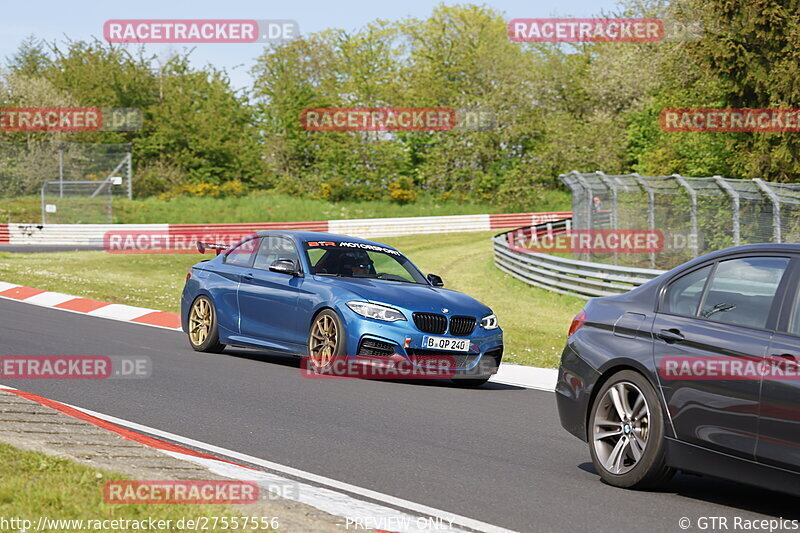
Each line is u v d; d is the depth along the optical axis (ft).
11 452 20.26
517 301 86.22
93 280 85.10
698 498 21.59
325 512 17.88
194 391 33.19
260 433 26.61
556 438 28.45
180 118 231.30
